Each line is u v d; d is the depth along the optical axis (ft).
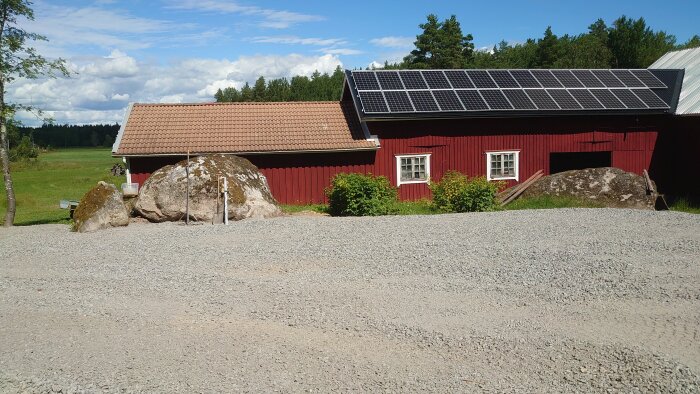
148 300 26.08
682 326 21.04
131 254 36.63
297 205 69.00
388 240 38.78
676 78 80.69
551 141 75.41
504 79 77.66
